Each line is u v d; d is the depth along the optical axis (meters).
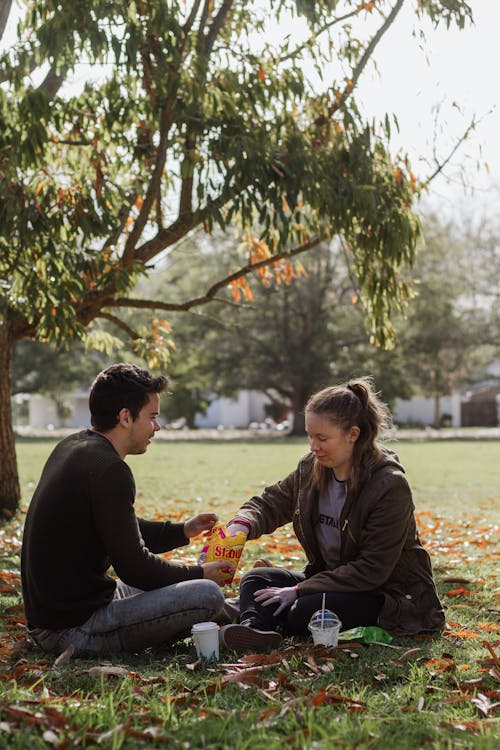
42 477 3.54
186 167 6.78
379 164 7.52
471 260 38.66
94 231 6.86
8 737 2.44
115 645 3.54
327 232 7.83
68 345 7.23
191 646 3.76
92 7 6.02
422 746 2.50
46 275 6.88
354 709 2.80
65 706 2.72
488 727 2.65
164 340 9.82
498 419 53.62
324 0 7.16
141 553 3.46
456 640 3.84
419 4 7.25
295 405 35.38
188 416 45.34
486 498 11.70
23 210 6.48
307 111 7.75
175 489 12.81
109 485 3.40
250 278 31.69
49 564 3.44
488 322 36.53
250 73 6.99
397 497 3.82
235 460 19.95
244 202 6.77
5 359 9.03
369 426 3.86
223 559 3.82
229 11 8.20
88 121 7.30
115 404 3.54
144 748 2.42
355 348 34.06
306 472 4.10
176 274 34.00
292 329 34.25
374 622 3.90
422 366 37.97
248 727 2.58
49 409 53.66
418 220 7.73
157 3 6.37
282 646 3.68
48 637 3.56
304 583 3.84
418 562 3.99
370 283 7.92
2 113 6.54
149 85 6.98
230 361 34.47
